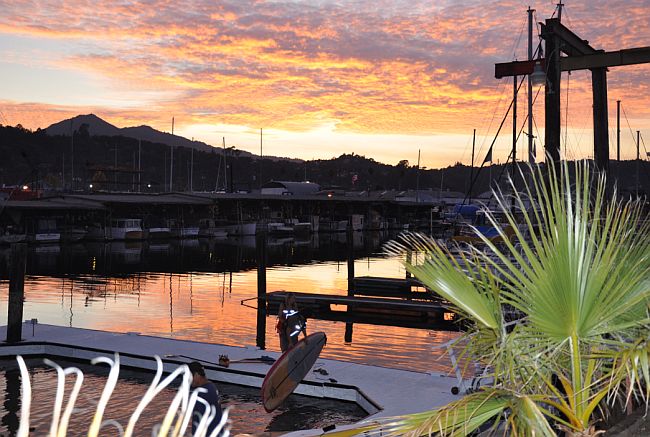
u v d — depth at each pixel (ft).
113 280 136.15
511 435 9.93
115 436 35.24
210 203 306.55
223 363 48.60
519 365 10.50
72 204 245.86
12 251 56.85
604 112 59.31
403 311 94.02
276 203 361.92
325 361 50.39
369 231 388.98
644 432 11.35
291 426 39.19
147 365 51.24
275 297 99.60
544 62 52.19
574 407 10.32
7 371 50.88
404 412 38.04
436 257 11.30
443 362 59.41
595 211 10.50
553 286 10.21
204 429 3.13
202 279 139.85
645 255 10.96
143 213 290.97
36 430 36.65
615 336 11.14
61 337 58.80
